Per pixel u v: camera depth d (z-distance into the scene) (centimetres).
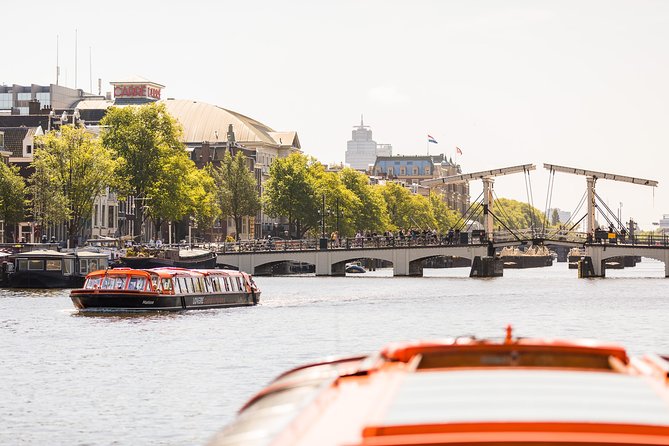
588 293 12875
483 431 993
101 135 17650
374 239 18850
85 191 15388
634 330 7719
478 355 1340
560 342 1330
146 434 3500
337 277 18338
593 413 1048
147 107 17862
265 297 11600
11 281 12700
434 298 11556
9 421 3734
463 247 18050
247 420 1324
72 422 3728
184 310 9231
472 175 18438
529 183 18200
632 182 17688
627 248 17888
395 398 1130
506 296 12038
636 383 1184
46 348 6109
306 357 5706
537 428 998
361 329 7519
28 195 17375
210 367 5244
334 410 1133
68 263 12862
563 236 17950
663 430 991
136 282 9144
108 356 5712
